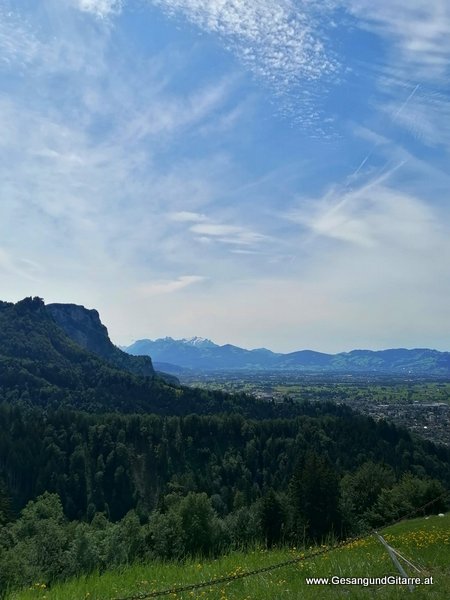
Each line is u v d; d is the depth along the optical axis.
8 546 46.25
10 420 147.00
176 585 10.23
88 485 129.00
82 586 10.77
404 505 66.19
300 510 57.53
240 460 143.62
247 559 13.48
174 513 51.06
